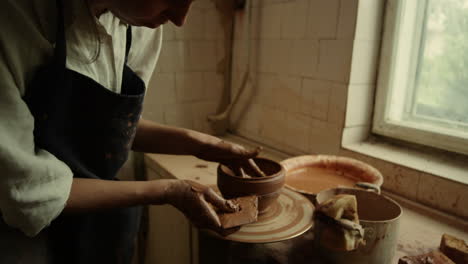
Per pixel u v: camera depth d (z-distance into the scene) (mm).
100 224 941
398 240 939
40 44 660
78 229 882
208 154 991
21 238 740
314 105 1468
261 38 1698
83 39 735
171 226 1489
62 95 711
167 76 1765
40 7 655
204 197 775
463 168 1130
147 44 997
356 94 1335
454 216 1065
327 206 758
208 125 1964
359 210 904
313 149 1513
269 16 1624
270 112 1724
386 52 1304
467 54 1147
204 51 1835
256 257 866
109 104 769
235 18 1823
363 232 729
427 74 1283
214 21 1812
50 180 648
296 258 844
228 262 918
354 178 1174
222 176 878
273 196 866
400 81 1338
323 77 1403
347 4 1258
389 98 1348
